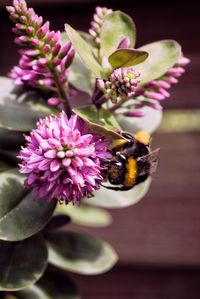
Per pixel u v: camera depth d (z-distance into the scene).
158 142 0.39
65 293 0.31
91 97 0.28
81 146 0.25
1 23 0.39
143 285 0.40
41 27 0.27
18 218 0.27
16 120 0.28
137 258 0.40
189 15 0.38
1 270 0.28
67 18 0.39
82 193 0.25
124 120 0.31
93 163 0.25
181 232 0.39
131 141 0.27
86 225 0.38
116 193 0.32
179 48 0.28
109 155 0.25
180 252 0.39
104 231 0.40
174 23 0.38
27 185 0.26
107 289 0.41
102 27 0.28
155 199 0.39
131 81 0.26
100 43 0.28
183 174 0.39
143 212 0.39
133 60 0.26
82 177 0.25
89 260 0.32
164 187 0.39
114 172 0.27
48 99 0.28
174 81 0.29
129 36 0.28
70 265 0.32
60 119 0.25
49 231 0.32
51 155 0.25
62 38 0.30
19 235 0.27
